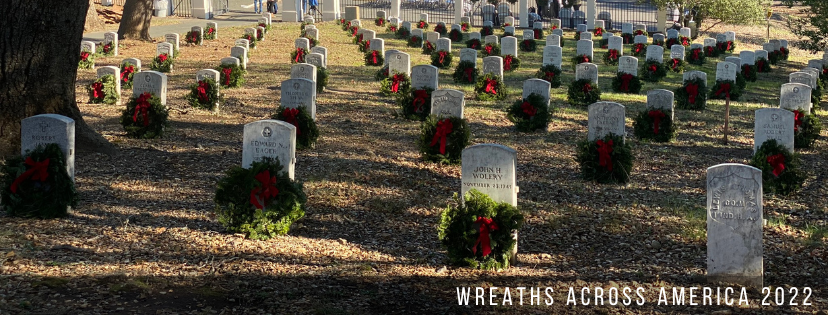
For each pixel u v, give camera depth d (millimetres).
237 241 10109
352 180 13812
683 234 11266
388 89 23359
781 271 9711
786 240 11055
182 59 32219
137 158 14617
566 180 14531
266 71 28703
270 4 54031
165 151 15375
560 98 24266
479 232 9469
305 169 14375
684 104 22953
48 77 13719
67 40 13844
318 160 15117
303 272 9156
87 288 8008
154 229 10469
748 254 9008
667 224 11812
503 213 9469
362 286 8859
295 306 7984
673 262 10062
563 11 51562
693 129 19906
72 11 13727
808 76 23391
